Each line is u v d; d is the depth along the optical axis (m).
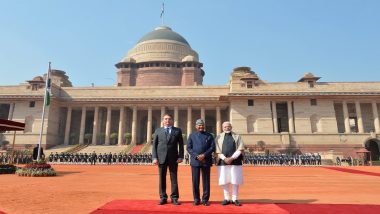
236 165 9.45
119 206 8.92
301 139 62.22
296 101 65.44
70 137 73.12
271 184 17.19
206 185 9.34
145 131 79.81
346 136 61.88
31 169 21.62
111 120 77.88
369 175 24.78
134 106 71.75
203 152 9.46
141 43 104.38
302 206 9.06
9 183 16.53
